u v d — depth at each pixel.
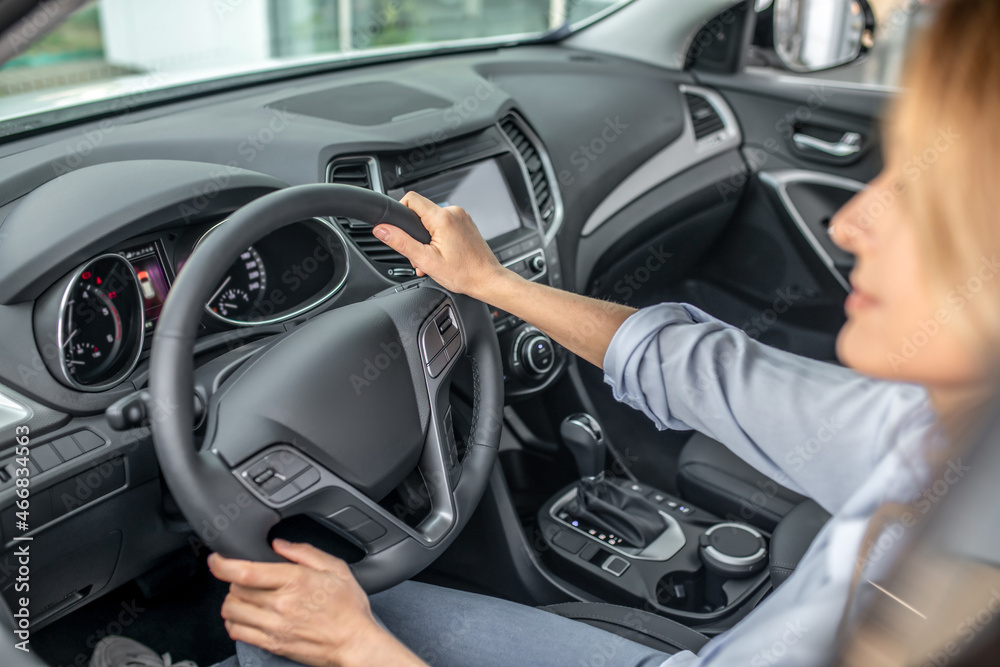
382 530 0.90
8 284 0.96
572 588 1.45
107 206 1.02
